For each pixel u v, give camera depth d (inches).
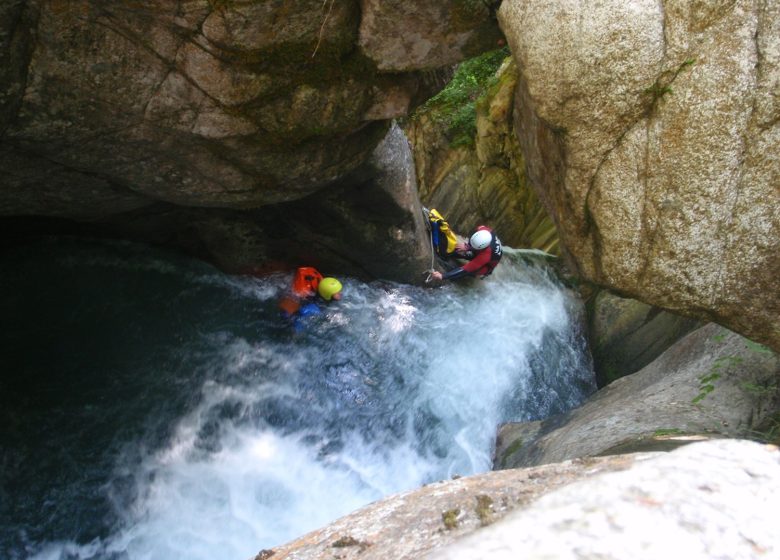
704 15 99.0
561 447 161.0
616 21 102.0
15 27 127.3
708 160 102.3
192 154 166.7
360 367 249.3
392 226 261.3
